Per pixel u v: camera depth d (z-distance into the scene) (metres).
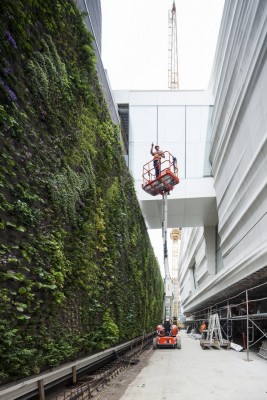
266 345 13.71
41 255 5.03
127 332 11.84
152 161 21.31
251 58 13.69
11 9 4.56
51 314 5.22
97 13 14.59
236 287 18.53
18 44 4.80
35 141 5.16
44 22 5.88
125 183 13.49
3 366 3.91
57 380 5.92
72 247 6.32
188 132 23.95
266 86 12.74
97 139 8.88
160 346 18.23
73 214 6.37
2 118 4.07
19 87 4.77
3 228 3.97
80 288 6.67
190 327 57.81
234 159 17.64
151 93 24.70
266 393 6.89
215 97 21.77
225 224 20.59
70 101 6.71
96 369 8.71
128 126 24.28
